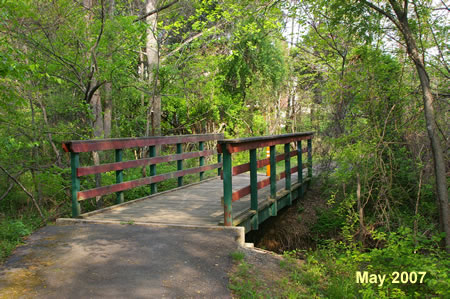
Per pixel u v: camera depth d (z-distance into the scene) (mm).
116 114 13055
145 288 3404
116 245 4477
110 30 8383
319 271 4438
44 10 7668
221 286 3561
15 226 5152
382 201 7625
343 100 8281
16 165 7312
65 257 4094
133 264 3922
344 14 6750
